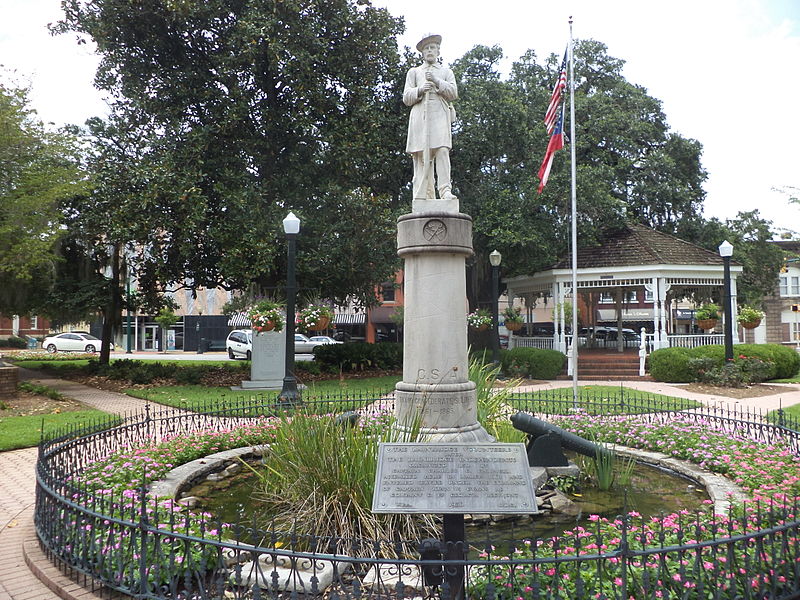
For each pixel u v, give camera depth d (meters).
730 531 4.05
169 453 8.30
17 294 20.19
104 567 4.65
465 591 3.82
